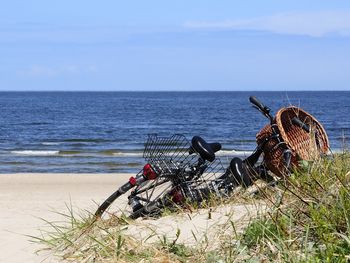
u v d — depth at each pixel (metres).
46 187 16.08
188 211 6.52
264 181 7.15
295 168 6.52
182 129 50.56
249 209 6.18
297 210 5.55
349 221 5.00
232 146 31.59
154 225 6.17
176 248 5.40
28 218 9.23
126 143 35.94
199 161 6.88
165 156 6.89
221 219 6.04
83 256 5.62
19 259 5.91
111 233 5.94
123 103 134.12
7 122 60.69
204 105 117.62
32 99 180.75
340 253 4.66
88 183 17.06
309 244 4.90
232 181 6.91
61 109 97.44
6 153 29.09
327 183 5.96
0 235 7.16
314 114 73.12
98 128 52.34
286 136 6.91
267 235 5.20
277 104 122.81
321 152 6.89
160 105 118.31
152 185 6.91
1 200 12.75
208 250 5.34
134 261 5.29
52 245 6.19
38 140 38.72
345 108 93.62
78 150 30.70
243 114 77.12
